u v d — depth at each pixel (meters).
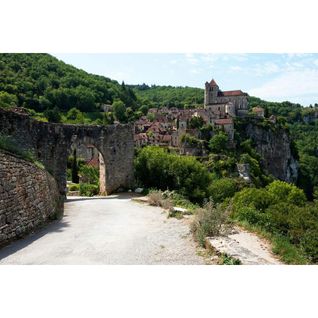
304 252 10.35
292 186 53.31
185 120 122.44
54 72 121.62
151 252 9.70
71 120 100.19
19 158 12.12
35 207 12.97
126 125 28.58
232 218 13.91
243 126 133.38
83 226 13.63
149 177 29.39
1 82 93.31
